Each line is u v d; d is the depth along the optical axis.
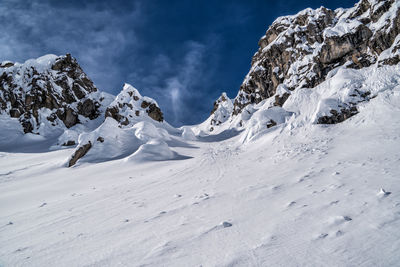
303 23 51.59
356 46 31.12
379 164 6.76
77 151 31.11
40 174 25.69
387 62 19.36
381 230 2.89
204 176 11.84
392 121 12.53
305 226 3.53
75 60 83.94
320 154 10.99
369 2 32.25
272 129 23.62
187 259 3.06
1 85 69.50
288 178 7.70
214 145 42.66
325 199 4.68
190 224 4.59
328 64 35.53
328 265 2.40
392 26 24.52
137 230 4.66
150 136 43.50
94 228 5.32
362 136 12.05
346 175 6.38
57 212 7.87
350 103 17.23
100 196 10.06
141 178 15.12
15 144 56.12
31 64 73.69
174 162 23.44
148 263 3.09
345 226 3.22
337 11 46.16
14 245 4.88
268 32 65.12
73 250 4.04
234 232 3.80
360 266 2.28
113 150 33.94
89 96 79.94
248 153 18.80
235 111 71.75
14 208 10.19
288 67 50.56
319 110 18.34
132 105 76.56
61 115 69.06
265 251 2.96
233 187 7.91
